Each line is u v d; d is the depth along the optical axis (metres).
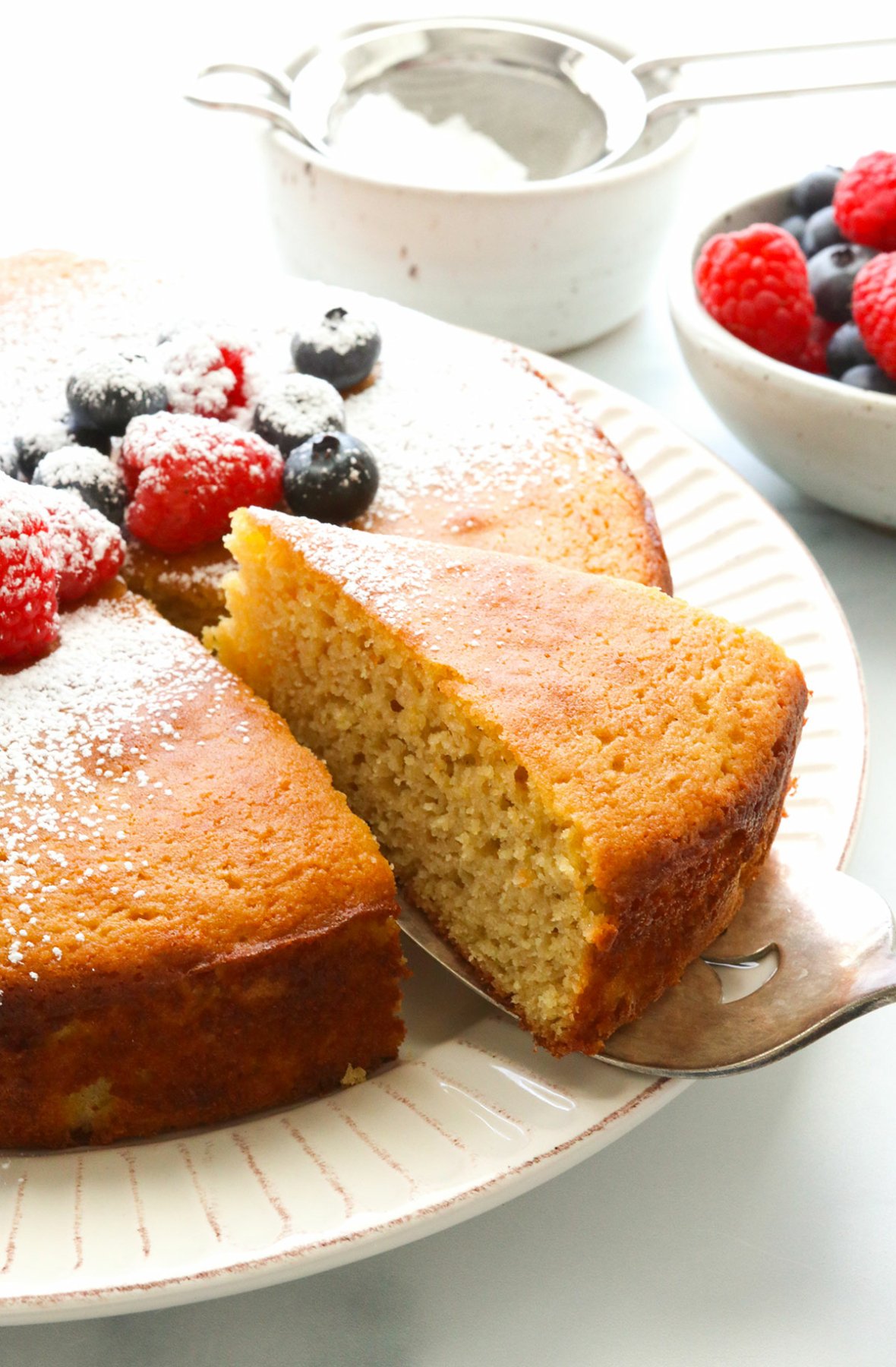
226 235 0.59
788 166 0.64
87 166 0.62
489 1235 0.37
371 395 0.45
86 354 0.45
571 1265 0.37
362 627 0.39
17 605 0.39
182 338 0.44
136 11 0.69
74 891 0.36
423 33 0.57
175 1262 0.34
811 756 0.41
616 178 0.51
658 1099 0.36
